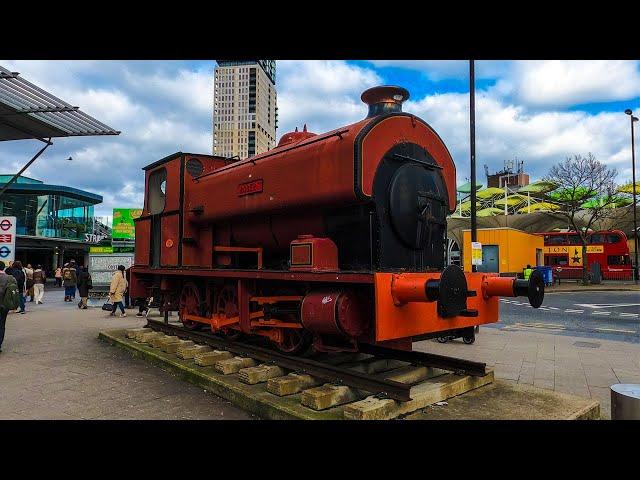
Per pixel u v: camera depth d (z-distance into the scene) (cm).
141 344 770
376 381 437
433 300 394
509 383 530
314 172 512
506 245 2600
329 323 456
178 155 802
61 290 2925
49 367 662
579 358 776
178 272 759
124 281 1362
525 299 2052
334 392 437
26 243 3841
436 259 545
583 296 2141
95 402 498
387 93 544
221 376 548
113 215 4062
